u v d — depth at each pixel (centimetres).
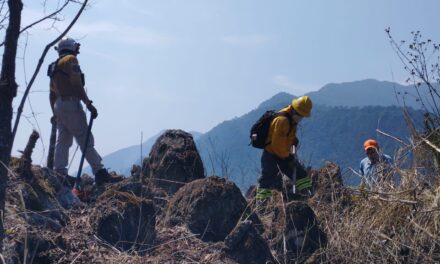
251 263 592
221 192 656
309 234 623
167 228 640
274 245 629
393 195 641
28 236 524
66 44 779
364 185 705
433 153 655
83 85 768
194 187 670
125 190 645
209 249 603
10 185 582
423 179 651
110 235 588
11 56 328
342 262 598
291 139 741
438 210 588
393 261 590
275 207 666
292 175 740
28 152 628
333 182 734
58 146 787
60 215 600
